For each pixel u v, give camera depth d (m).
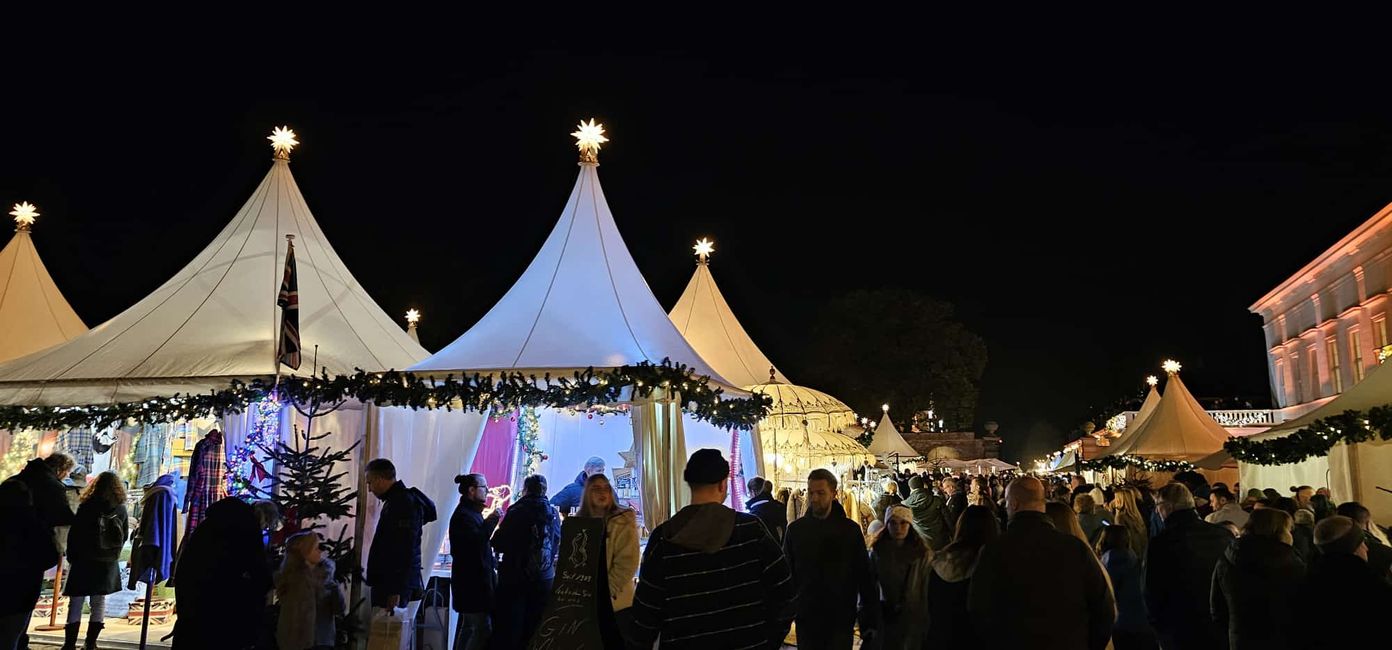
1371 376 11.62
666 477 10.09
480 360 10.34
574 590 5.57
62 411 9.95
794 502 15.84
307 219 12.76
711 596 4.11
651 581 4.14
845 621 6.16
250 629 6.70
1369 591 5.05
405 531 7.62
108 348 10.61
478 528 7.90
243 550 6.74
